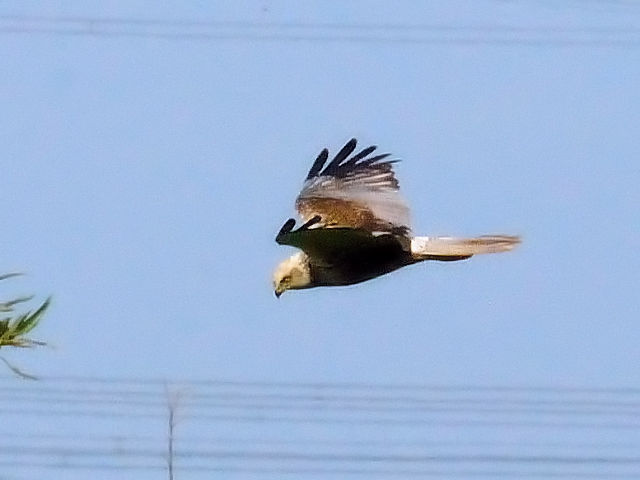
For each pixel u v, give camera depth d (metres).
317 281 13.98
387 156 13.98
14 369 13.53
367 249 13.67
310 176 14.00
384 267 13.70
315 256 13.85
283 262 14.01
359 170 13.98
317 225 13.72
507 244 13.48
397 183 13.88
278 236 13.62
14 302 13.32
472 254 13.68
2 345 13.27
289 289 14.00
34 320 13.36
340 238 13.63
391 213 13.75
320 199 13.88
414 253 13.67
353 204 13.80
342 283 13.88
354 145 14.03
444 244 13.73
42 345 13.43
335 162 14.01
